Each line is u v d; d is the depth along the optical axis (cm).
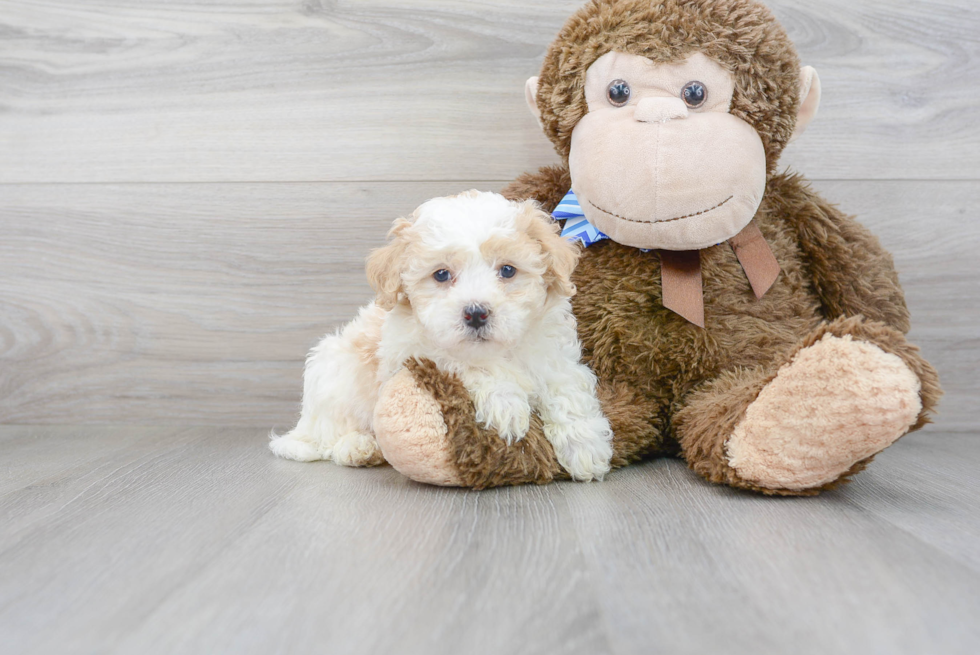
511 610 86
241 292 206
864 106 195
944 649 76
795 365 125
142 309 208
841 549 104
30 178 206
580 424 143
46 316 210
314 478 150
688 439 145
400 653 77
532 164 201
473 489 139
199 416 210
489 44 199
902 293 168
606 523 117
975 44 194
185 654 77
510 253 133
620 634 80
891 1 193
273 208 204
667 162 142
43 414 212
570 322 154
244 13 201
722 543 107
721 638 78
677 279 155
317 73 201
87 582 96
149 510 128
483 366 141
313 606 88
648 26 149
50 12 203
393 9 199
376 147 202
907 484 143
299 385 208
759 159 149
